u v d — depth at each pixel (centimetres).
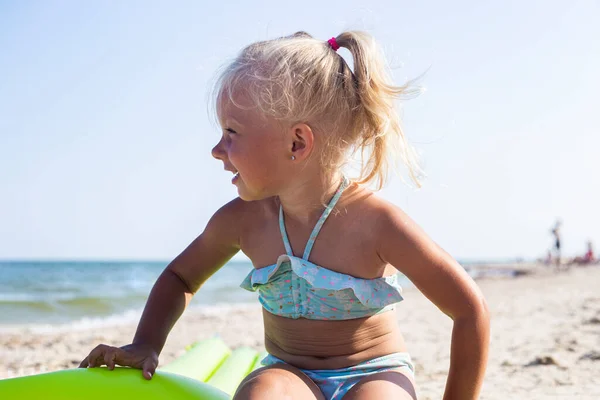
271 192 182
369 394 167
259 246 194
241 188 183
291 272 184
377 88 189
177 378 190
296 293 183
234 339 648
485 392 351
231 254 209
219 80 185
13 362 508
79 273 4000
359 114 189
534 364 431
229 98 180
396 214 178
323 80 180
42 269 4869
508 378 388
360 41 190
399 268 178
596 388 357
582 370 408
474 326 172
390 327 187
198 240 211
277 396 159
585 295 1155
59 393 167
